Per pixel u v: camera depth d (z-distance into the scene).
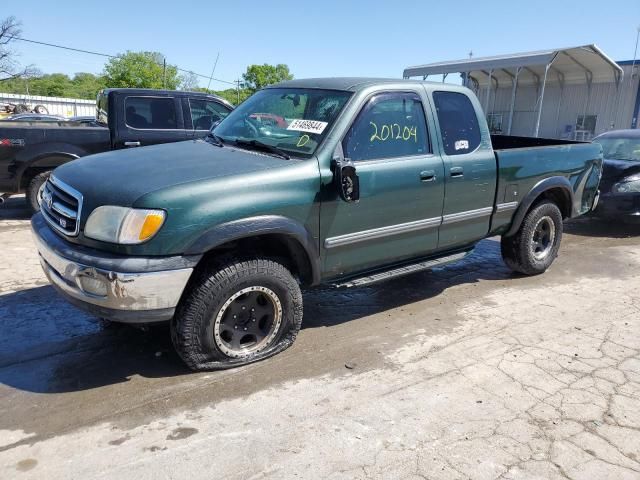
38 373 3.58
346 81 4.36
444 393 3.45
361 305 4.98
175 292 3.22
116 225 3.13
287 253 3.93
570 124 24.27
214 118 8.81
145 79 54.78
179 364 3.73
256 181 3.46
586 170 6.08
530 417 3.21
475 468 2.75
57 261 3.32
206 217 3.25
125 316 3.17
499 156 5.00
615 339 4.32
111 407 3.21
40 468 2.67
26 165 7.66
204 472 2.68
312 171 3.71
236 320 3.65
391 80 4.44
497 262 6.51
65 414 3.13
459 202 4.75
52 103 41.38
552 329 4.50
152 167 3.57
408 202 4.32
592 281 5.82
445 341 4.23
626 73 22.19
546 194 5.88
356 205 3.97
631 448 2.95
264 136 4.23
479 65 21.45
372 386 3.52
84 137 7.99
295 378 3.60
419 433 3.03
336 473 2.69
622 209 7.83
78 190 3.40
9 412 3.13
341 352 4.00
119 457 2.77
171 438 2.93
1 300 4.78
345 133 3.94
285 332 3.89
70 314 4.53
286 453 2.83
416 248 4.58
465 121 4.86
